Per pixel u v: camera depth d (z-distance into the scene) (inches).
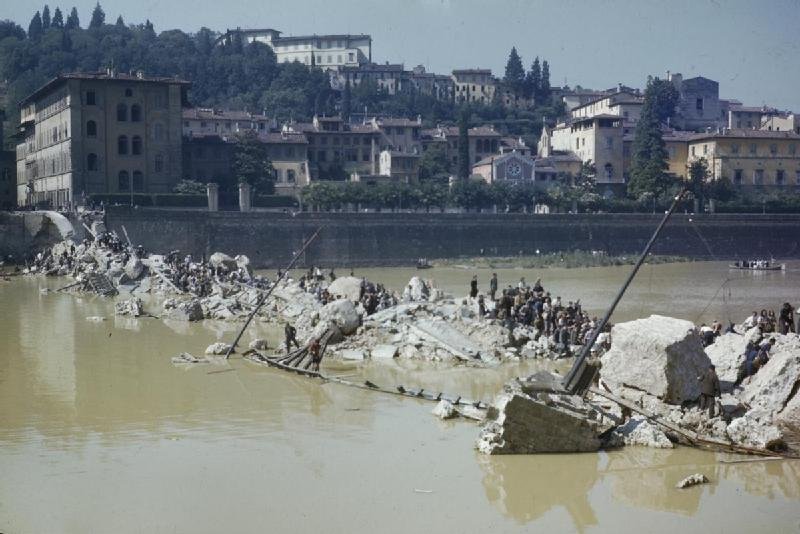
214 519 1153.4
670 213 1658.5
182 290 3885.3
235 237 6397.6
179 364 2208.4
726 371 1745.8
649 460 1391.5
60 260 5108.3
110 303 3631.9
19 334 2723.9
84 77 6904.5
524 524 1136.8
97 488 1267.2
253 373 2097.7
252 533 1111.6
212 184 6727.4
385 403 1781.5
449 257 6963.6
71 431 1562.5
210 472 1334.9
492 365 2198.6
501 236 7135.8
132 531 1117.7
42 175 7844.5
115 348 2458.2
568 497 1234.0
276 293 3294.8
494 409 1539.1
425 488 1267.2
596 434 1446.9
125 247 5083.7
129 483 1288.1
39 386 1930.4
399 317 2518.5
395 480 1299.2
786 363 1604.3
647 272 6092.5
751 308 3700.8
